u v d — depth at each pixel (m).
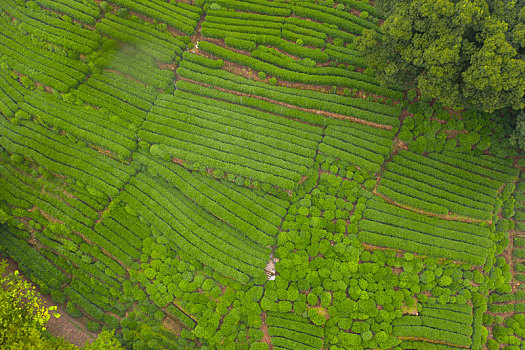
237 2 47.50
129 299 38.16
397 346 36.31
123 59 45.19
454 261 38.28
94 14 46.53
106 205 40.91
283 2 47.78
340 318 36.56
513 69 30.28
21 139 42.59
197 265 38.38
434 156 41.34
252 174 40.38
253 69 45.03
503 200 40.69
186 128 42.53
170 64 45.84
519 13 31.91
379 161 40.75
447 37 31.95
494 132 40.66
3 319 32.34
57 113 43.03
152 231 39.88
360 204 39.81
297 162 41.12
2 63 45.12
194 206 40.66
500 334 37.31
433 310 37.09
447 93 34.12
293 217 39.66
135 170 41.91
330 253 38.28
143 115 43.53
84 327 37.59
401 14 34.22
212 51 45.22
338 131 42.31
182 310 37.69
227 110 43.50
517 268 39.25
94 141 42.12
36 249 40.06
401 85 38.31
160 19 46.56
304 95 43.59
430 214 39.75
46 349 31.59
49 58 45.12
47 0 47.12
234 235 39.47
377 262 38.09
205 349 35.91
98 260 39.50
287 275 37.50
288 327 36.47
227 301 37.16
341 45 45.16
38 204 40.62
